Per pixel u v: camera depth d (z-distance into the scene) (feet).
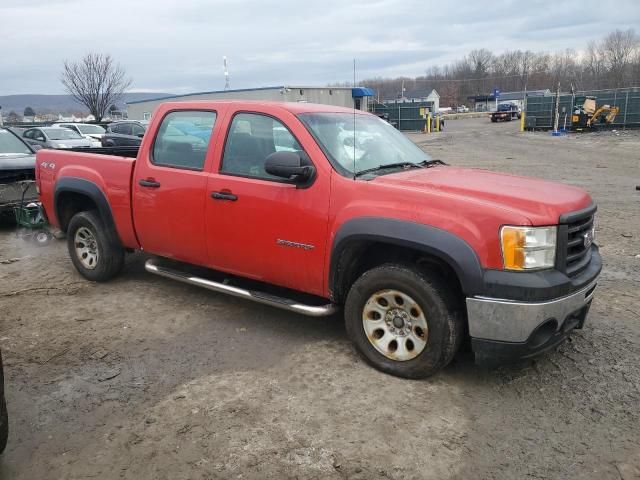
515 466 9.69
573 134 117.29
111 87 151.43
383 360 12.83
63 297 18.19
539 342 11.52
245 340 14.83
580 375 12.74
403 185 12.52
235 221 14.75
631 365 13.19
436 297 11.82
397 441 10.36
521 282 10.93
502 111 213.66
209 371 13.12
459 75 341.41
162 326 15.79
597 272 12.60
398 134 16.99
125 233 17.92
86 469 9.69
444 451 10.07
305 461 9.81
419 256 12.81
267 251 14.32
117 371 13.16
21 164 27.50
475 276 11.20
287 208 13.73
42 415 11.35
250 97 104.17
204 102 15.99
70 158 19.25
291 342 14.69
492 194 11.89
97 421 11.12
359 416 11.15
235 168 14.96
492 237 11.16
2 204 26.48
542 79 319.06
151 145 16.88
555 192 12.55
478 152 80.07
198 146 15.81
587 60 304.30
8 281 19.93
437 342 11.97
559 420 11.02
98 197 18.13
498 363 11.64
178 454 10.05
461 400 11.73
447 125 197.16
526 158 68.85
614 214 31.48
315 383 12.47
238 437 10.50
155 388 12.36
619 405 11.51
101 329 15.61
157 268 17.46
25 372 13.15
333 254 13.01
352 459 9.85
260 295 14.76
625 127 121.19
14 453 10.14
